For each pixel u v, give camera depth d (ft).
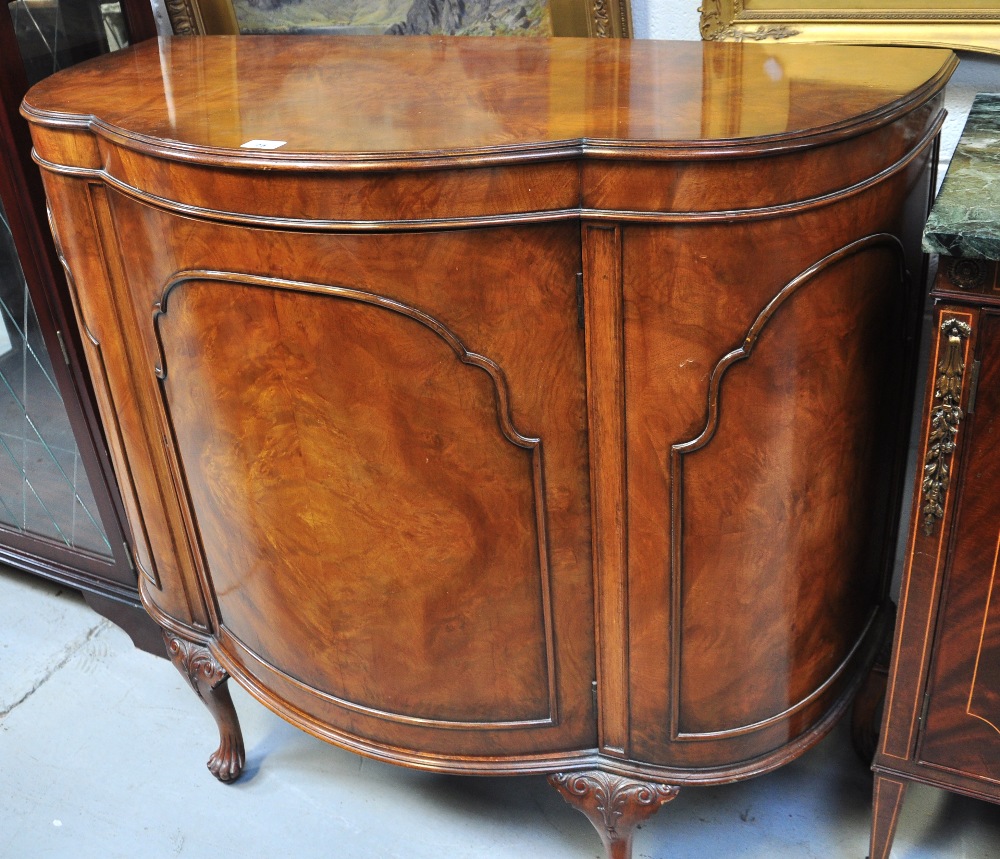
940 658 3.36
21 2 4.19
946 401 2.92
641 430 3.03
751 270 2.77
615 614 3.36
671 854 4.23
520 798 4.55
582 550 3.28
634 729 3.57
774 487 3.12
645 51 3.75
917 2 3.76
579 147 2.67
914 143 3.07
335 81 3.60
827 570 3.45
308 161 2.75
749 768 3.61
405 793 4.61
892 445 3.72
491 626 3.44
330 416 3.20
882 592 4.15
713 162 2.61
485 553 3.30
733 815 4.37
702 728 3.52
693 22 4.16
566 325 2.93
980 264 2.69
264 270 3.03
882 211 2.98
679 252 2.74
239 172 2.86
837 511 3.36
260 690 4.13
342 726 3.92
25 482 5.32
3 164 4.26
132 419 3.90
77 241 3.61
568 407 3.05
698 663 3.39
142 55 4.26
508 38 4.13
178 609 4.39
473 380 3.01
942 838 4.19
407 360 3.02
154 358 3.58
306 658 3.83
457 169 2.70
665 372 2.92
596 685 3.52
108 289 3.61
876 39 3.83
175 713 5.12
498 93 3.26
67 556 5.46
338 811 4.54
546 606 3.37
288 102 3.34
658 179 2.65
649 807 3.63
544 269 2.84
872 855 3.90
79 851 4.42
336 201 2.81
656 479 3.09
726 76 3.29
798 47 3.66
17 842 4.48
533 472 3.15
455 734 3.72
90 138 3.36
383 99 3.30
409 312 2.93
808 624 3.48
